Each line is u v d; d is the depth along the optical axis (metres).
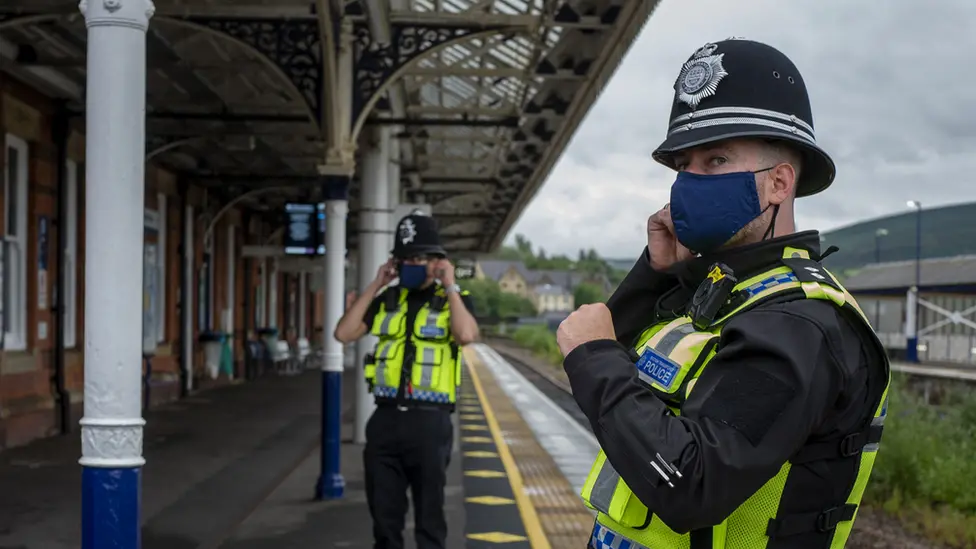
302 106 13.16
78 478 9.70
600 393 1.89
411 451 5.57
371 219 11.71
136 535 3.56
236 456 11.60
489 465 11.15
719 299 1.94
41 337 12.47
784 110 1.97
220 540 7.21
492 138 15.16
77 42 10.71
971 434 11.30
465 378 28.36
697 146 2.00
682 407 1.86
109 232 3.52
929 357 57.44
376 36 8.45
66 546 7.02
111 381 3.52
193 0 8.45
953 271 57.66
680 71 2.09
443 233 35.66
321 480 8.85
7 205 11.80
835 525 1.88
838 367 1.79
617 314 2.43
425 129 14.30
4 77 11.34
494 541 7.23
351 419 16.16
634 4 8.19
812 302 1.83
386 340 5.69
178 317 19.06
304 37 8.41
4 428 11.28
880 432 1.96
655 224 2.31
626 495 1.96
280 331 31.25
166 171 17.92
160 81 12.34
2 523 7.71
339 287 8.73
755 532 1.84
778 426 1.73
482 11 9.41
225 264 23.00
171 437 13.29
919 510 9.12
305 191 22.22
